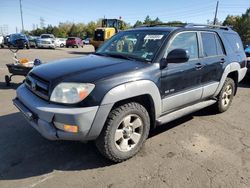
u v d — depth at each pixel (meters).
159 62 3.93
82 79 3.28
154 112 3.94
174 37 4.27
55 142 4.23
